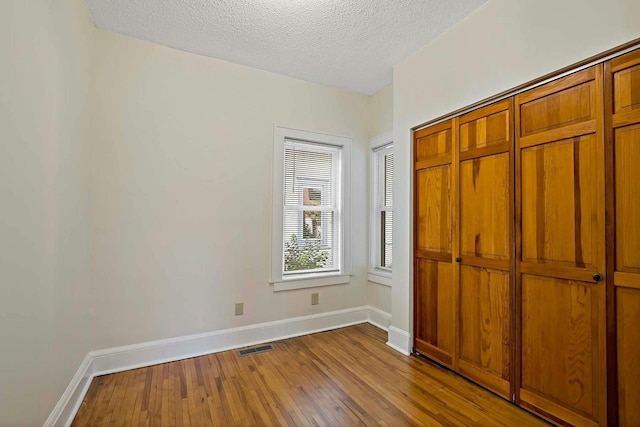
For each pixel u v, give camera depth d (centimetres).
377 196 353
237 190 280
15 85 119
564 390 162
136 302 240
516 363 185
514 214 187
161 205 250
